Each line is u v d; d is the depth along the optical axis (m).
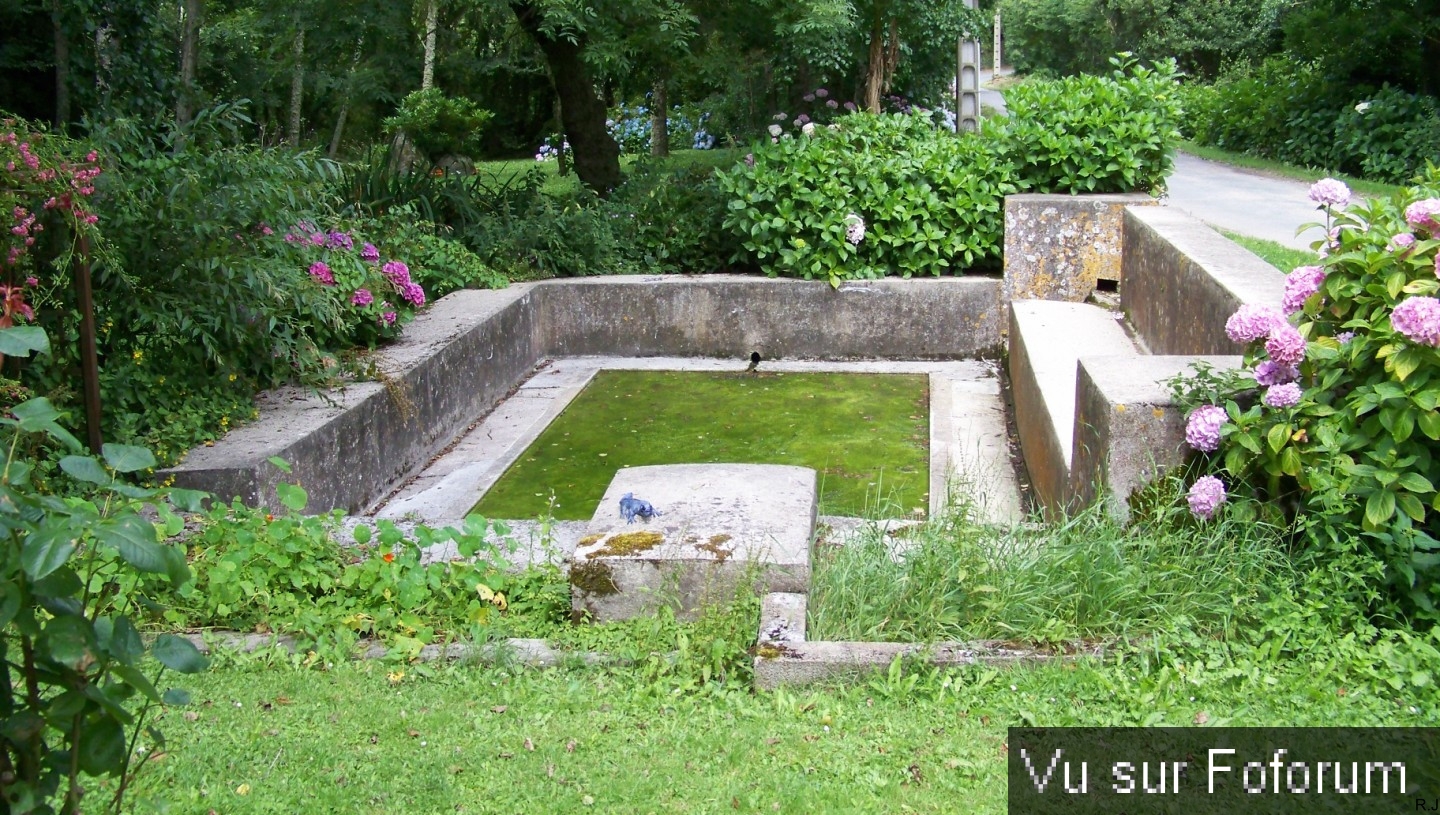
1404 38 20.08
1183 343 6.54
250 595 3.99
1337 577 3.69
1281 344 3.98
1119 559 3.85
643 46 10.67
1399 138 18.12
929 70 15.62
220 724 3.31
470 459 7.24
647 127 16.86
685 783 3.00
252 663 3.70
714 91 16.09
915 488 6.52
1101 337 7.66
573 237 9.99
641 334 9.59
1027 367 7.02
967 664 3.55
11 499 1.75
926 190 9.37
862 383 8.76
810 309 9.39
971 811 2.87
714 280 9.48
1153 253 7.49
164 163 5.91
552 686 3.56
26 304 4.75
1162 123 9.39
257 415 5.93
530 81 18.42
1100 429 4.42
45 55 11.20
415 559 4.07
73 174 4.83
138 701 3.38
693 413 8.10
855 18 11.38
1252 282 5.69
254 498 5.11
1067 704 3.35
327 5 10.66
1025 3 39.81
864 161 9.49
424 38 15.73
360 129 17.89
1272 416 4.00
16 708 1.86
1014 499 6.39
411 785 2.98
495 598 4.06
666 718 3.36
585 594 3.93
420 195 10.24
